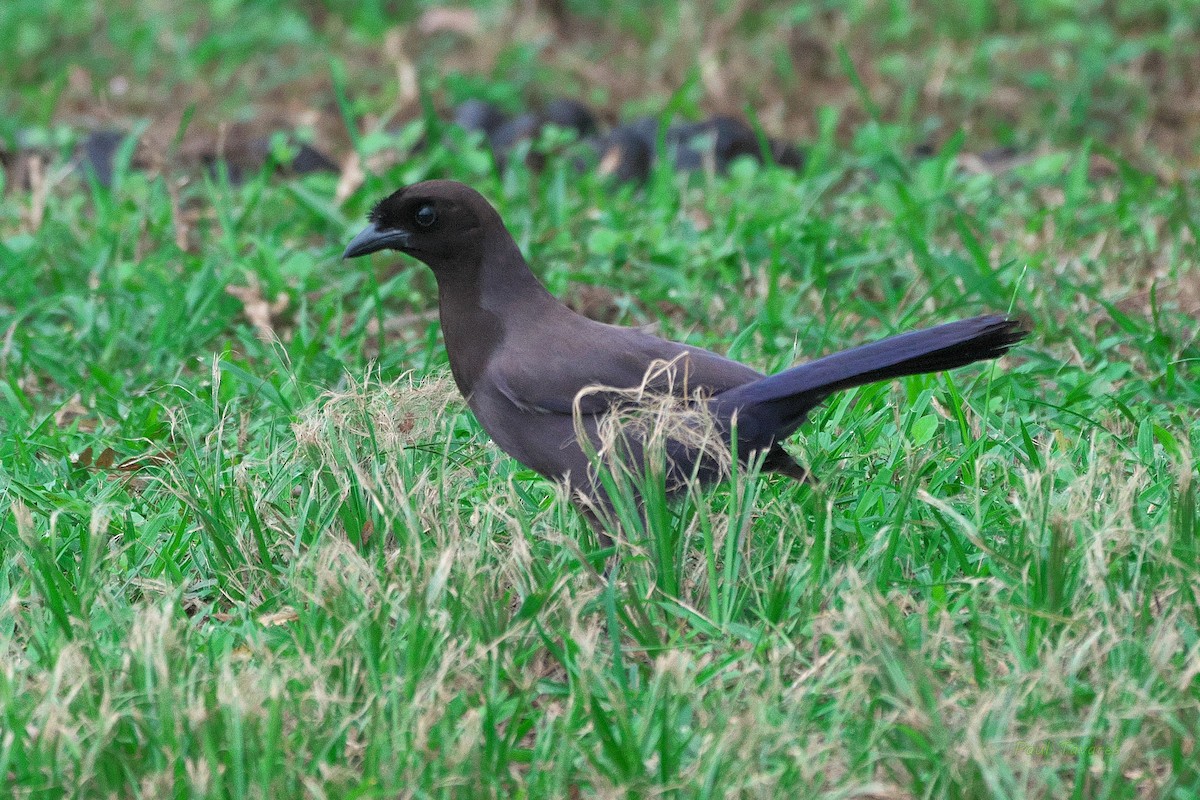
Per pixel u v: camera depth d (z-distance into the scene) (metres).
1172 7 23.52
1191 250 14.94
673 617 8.73
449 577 8.55
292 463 10.10
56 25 25.17
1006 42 22.67
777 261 14.07
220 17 25.33
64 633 8.26
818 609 8.52
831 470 10.09
